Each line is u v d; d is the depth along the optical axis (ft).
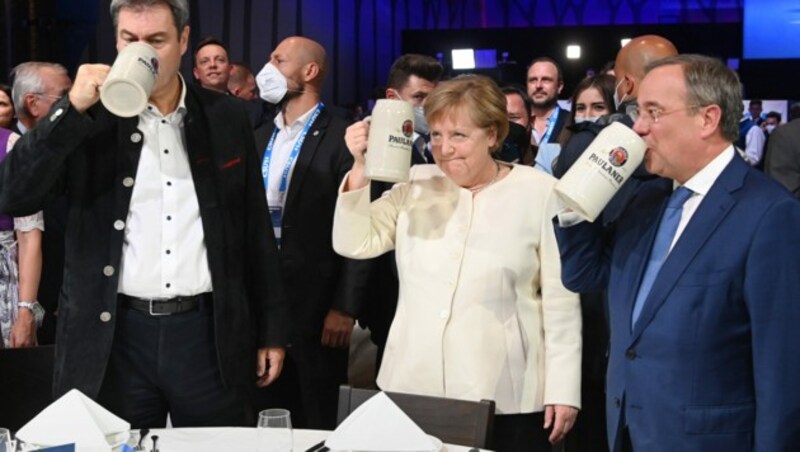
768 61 34.40
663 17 38.06
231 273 8.17
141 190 7.84
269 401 11.28
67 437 6.02
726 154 6.53
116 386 7.94
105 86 6.62
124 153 7.84
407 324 8.27
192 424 8.20
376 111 7.36
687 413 6.45
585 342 10.16
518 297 8.16
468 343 8.01
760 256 6.22
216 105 8.34
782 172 13.67
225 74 16.90
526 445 8.23
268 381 8.72
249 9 29.27
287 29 30.81
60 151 7.36
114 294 7.75
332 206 11.01
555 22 39.88
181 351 7.91
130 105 6.71
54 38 22.41
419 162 11.46
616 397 6.91
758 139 27.17
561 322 8.16
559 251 7.26
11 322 11.68
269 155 11.34
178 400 8.06
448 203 8.28
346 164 11.00
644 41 10.03
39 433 6.03
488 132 7.97
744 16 34.27
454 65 33.37
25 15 21.95
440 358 8.06
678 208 6.74
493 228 8.10
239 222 8.33
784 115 31.24
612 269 7.07
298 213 10.94
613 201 7.27
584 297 10.08
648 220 6.90
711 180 6.54
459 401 7.31
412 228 8.33
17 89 11.60
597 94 12.62
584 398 10.58
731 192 6.41
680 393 6.48
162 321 7.84
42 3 22.16
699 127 6.38
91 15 23.29
